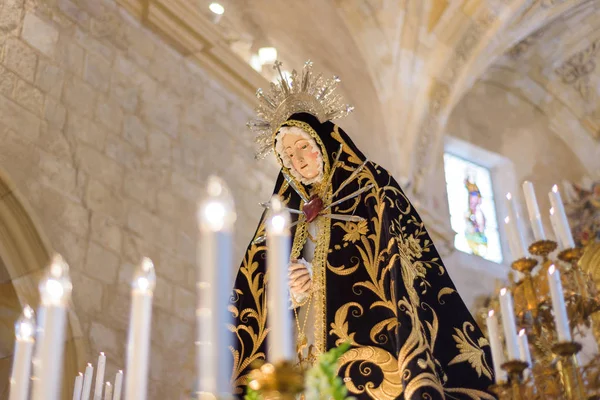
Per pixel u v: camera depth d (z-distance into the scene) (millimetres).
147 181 8578
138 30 9312
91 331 7305
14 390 2207
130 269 7957
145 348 2123
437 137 13109
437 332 3783
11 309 7125
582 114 15344
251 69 10289
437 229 12586
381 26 12906
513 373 3201
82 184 7902
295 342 4172
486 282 13062
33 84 7906
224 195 1981
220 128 9773
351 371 3857
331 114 4918
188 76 9695
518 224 4129
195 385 2184
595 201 14281
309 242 4488
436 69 13062
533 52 15078
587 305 3830
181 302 8328
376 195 4340
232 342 4414
